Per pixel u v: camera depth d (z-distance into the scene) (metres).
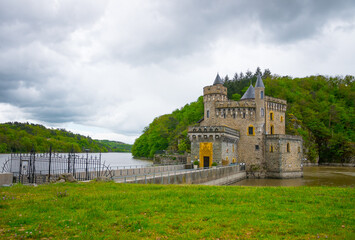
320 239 13.15
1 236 12.62
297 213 17.48
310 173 90.56
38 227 13.85
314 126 137.38
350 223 15.48
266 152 79.00
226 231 14.15
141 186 26.75
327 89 182.50
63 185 26.11
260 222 15.45
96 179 29.86
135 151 180.25
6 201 18.92
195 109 143.62
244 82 170.50
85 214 16.25
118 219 15.52
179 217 16.30
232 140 75.62
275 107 85.69
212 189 25.58
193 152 69.38
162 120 177.00
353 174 86.88
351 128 145.88
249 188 26.75
